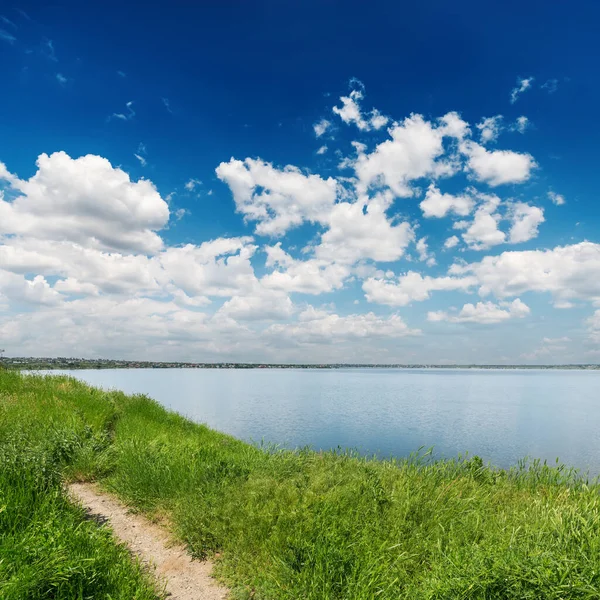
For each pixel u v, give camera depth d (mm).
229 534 5703
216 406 40969
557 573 3666
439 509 6078
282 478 7883
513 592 3648
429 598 3873
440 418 33906
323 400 50469
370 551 4801
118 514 6656
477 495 6957
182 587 4691
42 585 3717
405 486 6969
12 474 5758
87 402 14148
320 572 4391
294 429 25938
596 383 119750
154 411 16062
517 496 7746
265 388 76750
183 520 6047
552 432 27844
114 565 4445
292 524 5652
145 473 7602
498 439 24641
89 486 7855
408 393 66562
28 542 4203
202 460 8672
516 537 4645
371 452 19344
